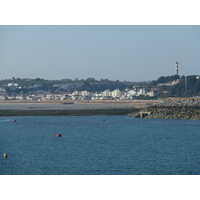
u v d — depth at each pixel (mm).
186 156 198375
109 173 161625
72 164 177875
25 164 178000
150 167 172000
